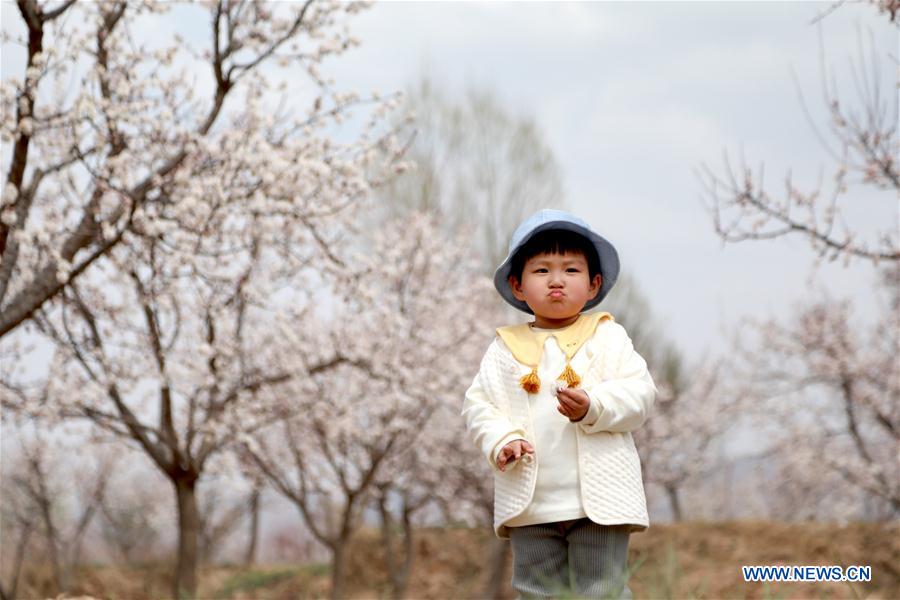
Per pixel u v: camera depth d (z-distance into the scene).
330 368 11.80
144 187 8.66
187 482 10.83
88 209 8.27
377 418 14.03
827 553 15.80
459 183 21.31
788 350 19.33
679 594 3.89
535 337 3.12
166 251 8.98
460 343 15.28
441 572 20.05
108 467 22.11
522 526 2.98
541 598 2.92
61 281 7.84
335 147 9.89
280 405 12.34
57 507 23.95
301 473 13.66
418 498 19.91
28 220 8.20
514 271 3.26
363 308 11.17
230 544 32.56
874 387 17.84
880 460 19.17
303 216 9.46
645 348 24.83
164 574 20.55
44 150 8.73
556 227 3.12
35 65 7.47
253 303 9.99
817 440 19.16
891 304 18.16
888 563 14.98
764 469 22.75
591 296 3.26
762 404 19.97
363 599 18.48
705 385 25.59
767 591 4.19
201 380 10.00
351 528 13.50
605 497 2.87
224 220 9.23
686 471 25.14
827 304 18.41
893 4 6.53
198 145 8.82
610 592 2.86
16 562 20.00
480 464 18.48
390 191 19.89
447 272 15.31
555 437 2.95
